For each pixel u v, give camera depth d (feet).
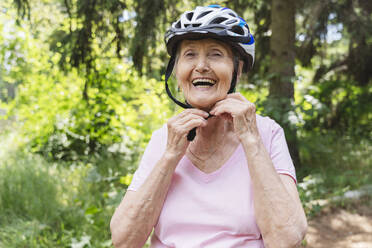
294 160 16.01
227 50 4.07
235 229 3.84
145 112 12.60
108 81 16.37
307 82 23.67
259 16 17.03
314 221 11.77
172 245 4.04
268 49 17.35
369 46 18.47
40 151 17.06
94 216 10.55
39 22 14.10
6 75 17.26
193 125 3.94
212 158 4.19
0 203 11.21
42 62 16.19
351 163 17.39
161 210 4.11
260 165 3.74
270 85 15.62
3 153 15.78
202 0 13.28
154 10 11.98
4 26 15.58
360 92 23.77
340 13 15.83
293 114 13.30
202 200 3.99
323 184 14.40
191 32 3.89
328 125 24.67
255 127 3.89
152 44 12.34
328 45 20.90
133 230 3.98
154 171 4.02
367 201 12.84
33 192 11.73
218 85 4.07
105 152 17.07
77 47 12.56
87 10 11.85
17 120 18.75
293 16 15.48
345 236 10.83
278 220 3.61
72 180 14.03
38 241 9.78
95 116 17.08
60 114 17.07
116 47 12.75
